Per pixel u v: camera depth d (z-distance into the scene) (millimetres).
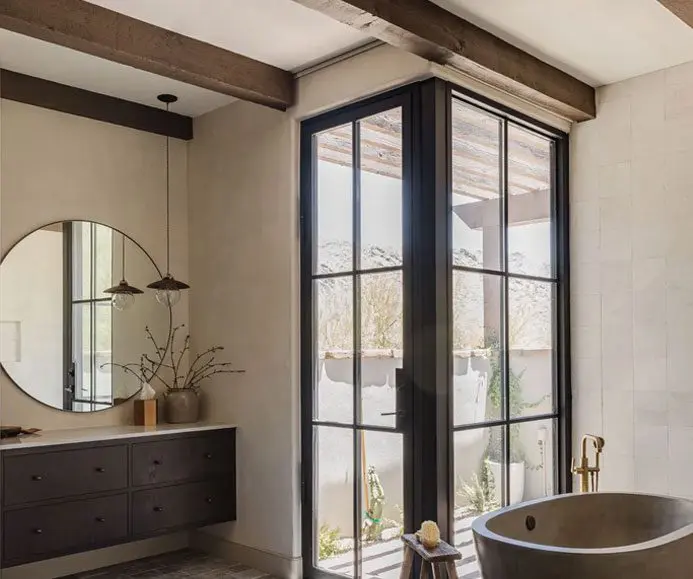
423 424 3539
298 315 4219
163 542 4703
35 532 3689
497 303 3895
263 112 4418
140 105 4676
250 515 4402
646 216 3982
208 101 4629
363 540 3807
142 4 3287
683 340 3812
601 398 4109
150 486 4137
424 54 3354
